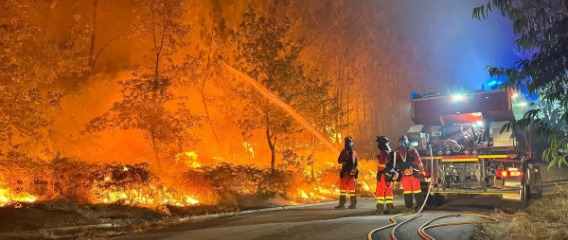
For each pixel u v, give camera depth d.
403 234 7.69
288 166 17.00
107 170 11.62
